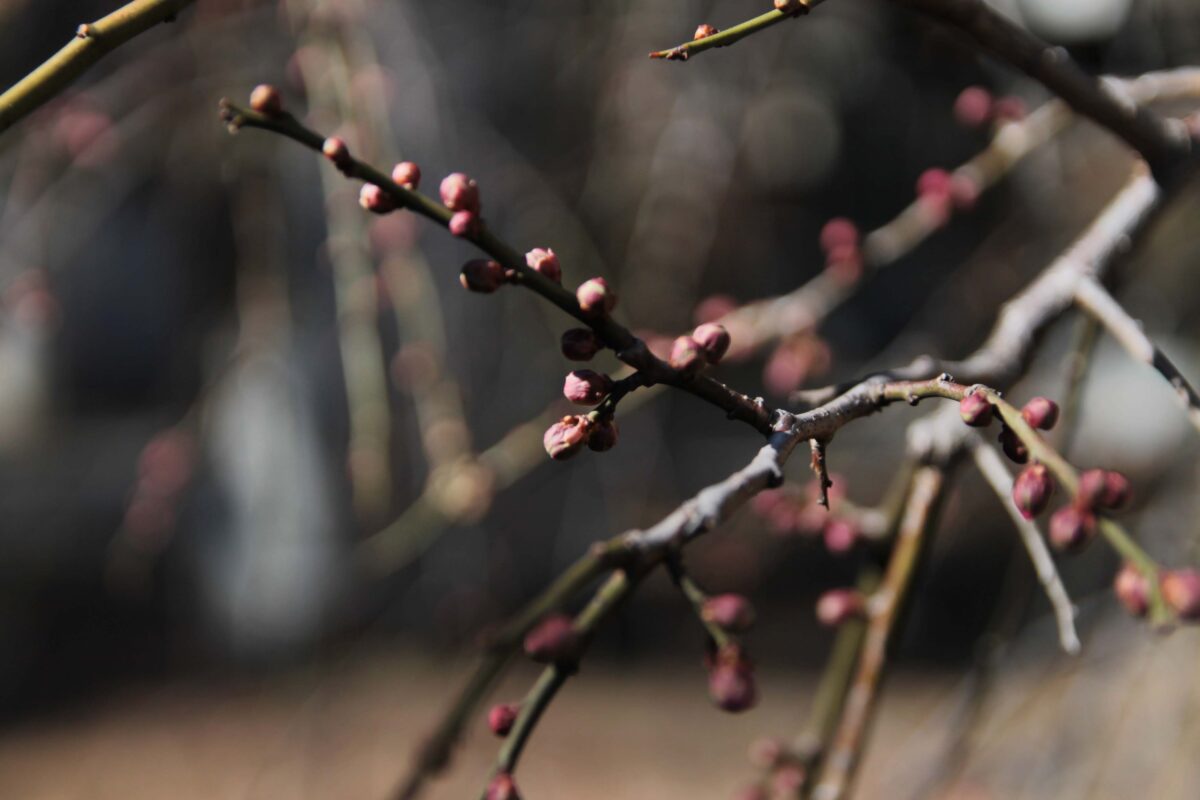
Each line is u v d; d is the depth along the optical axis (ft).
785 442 5.00
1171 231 17.16
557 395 20.29
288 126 5.08
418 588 22.06
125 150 16.58
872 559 8.69
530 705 5.85
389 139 12.80
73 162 15.24
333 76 12.16
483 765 17.88
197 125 16.15
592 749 22.98
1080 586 16.92
